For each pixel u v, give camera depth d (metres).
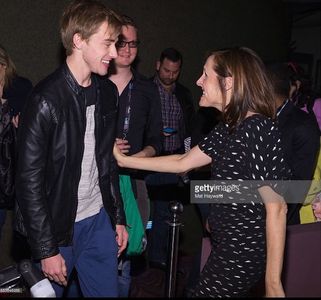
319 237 1.90
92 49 1.73
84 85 1.84
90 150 1.90
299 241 1.87
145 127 2.75
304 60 9.31
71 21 1.73
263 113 1.55
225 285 1.63
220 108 1.67
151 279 3.52
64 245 1.89
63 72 1.79
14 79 2.70
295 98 2.68
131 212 2.49
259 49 4.82
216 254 1.65
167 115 3.56
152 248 3.68
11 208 2.46
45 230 1.76
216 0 4.31
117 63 2.54
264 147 1.51
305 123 2.26
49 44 3.38
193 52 4.22
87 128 1.88
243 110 1.55
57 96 1.75
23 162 1.73
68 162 1.81
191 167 1.93
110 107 1.97
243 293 1.67
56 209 1.84
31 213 1.74
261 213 1.59
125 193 2.46
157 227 3.63
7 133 2.35
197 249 4.25
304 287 1.92
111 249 2.04
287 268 1.87
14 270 1.75
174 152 3.57
